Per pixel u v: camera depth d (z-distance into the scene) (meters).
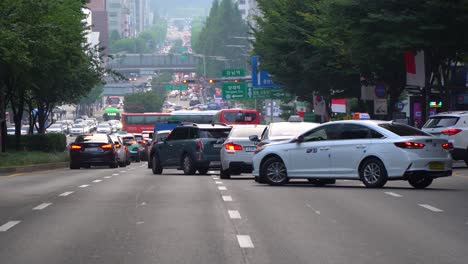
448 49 44.00
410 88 56.09
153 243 15.09
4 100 58.19
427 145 26.19
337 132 27.61
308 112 87.88
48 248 14.58
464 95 59.84
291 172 28.53
